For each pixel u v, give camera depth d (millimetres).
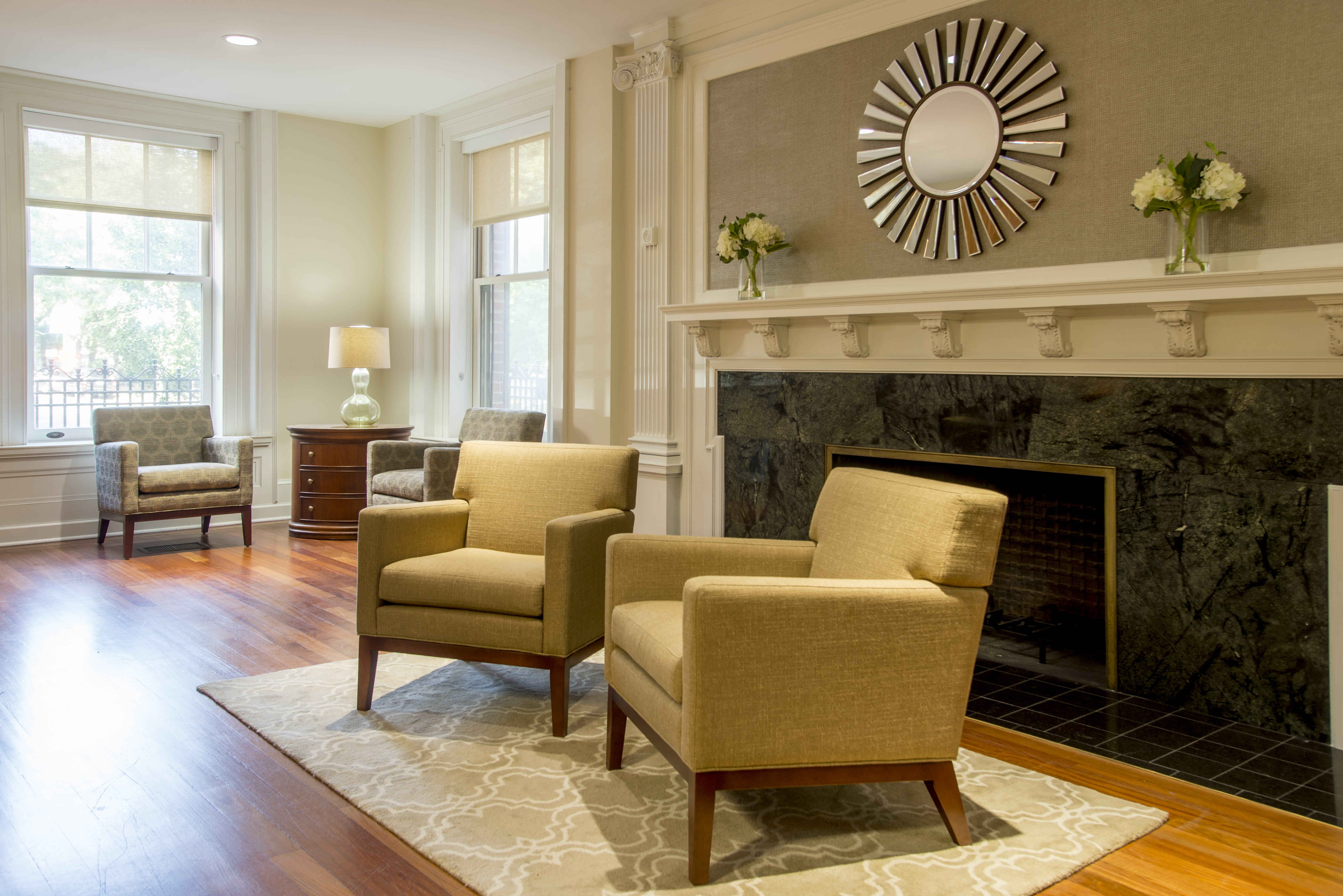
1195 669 3025
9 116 5441
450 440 6121
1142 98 3068
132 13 4574
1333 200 2691
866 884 1980
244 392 6398
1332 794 2438
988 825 2258
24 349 5582
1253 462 2863
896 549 2260
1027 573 3699
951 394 3605
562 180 5191
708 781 2004
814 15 4004
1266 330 2820
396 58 5203
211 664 3455
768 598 2000
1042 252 3324
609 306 4980
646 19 4570
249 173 6289
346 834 2191
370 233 6758
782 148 4148
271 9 4504
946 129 3549
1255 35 2826
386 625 2947
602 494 3252
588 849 2113
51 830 2197
